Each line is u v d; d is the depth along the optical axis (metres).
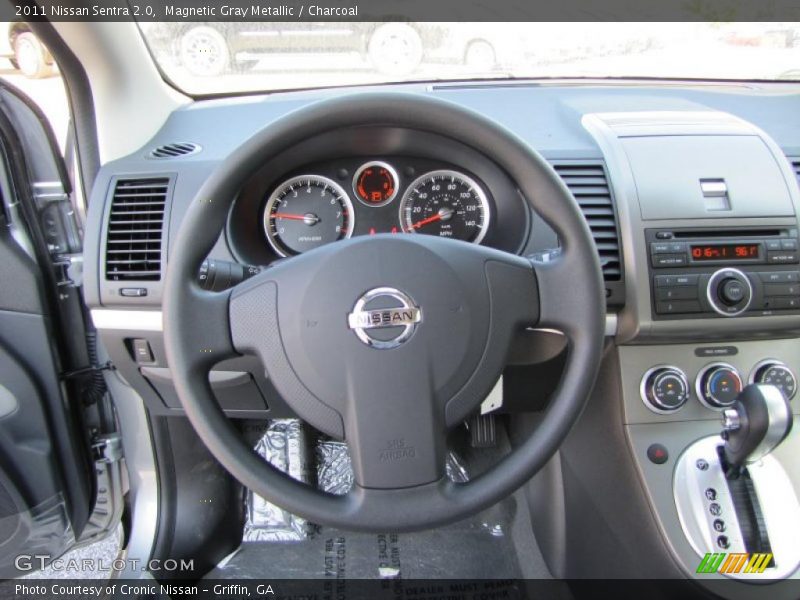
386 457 0.72
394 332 0.72
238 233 1.05
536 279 0.76
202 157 1.11
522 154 0.72
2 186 1.09
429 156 1.06
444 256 0.74
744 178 1.07
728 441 1.02
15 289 1.13
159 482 1.38
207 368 0.75
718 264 1.05
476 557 1.46
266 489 0.72
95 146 1.16
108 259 1.04
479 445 1.60
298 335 0.73
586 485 1.29
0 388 1.17
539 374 1.14
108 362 1.30
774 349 1.14
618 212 1.06
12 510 1.28
